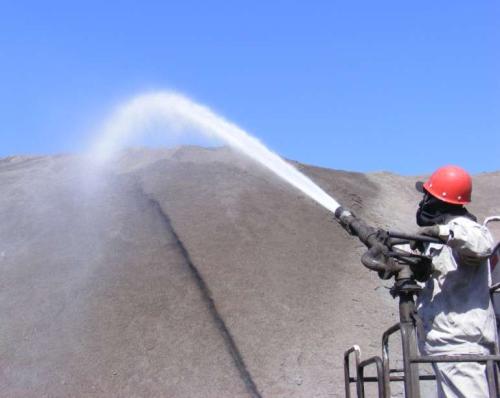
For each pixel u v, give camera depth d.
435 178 5.15
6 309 17.62
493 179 32.50
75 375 15.12
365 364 4.90
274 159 6.55
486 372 4.44
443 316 4.89
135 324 16.81
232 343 16.39
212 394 14.73
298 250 20.70
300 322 17.50
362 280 19.95
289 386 15.12
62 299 17.77
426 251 5.10
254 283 18.73
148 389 14.84
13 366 15.46
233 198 22.69
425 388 11.80
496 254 5.92
